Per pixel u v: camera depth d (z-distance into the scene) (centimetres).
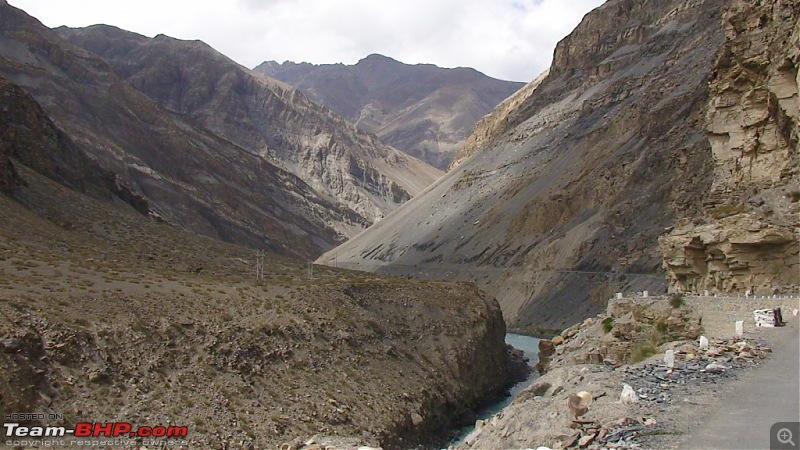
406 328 4891
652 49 16062
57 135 8588
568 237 10756
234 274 5525
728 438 1245
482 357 5306
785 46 3597
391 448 3516
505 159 17062
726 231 3444
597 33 19312
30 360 2711
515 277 11019
